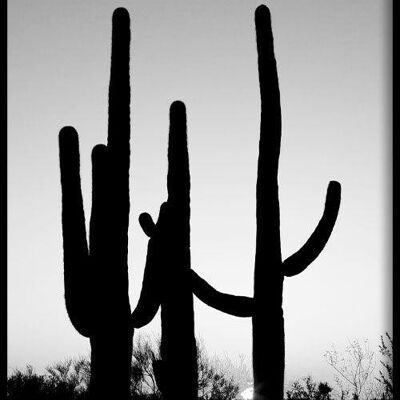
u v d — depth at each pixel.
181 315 7.79
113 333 7.47
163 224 8.07
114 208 7.73
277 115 8.49
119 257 7.67
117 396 7.39
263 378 7.78
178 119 8.25
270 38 8.75
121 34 8.38
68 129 7.67
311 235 8.27
